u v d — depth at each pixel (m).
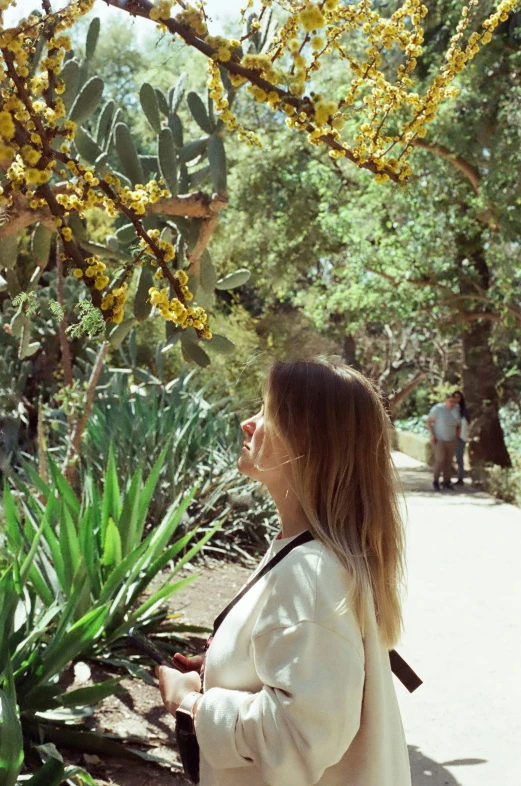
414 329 22.80
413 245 17.42
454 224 17.16
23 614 3.88
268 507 8.55
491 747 4.13
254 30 2.47
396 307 18.33
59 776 2.70
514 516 12.13
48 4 2.03
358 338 31.66
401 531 1.63
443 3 13.88
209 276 4.34
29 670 3.45
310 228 23.38
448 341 28.00
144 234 2.21
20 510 6.32
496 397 19.81
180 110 20.67
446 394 27.22
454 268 17.94
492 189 14.73
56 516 4.79
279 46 2.32
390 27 2.79
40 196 2.10
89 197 2.32
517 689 4.91
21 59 2.02
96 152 3.96
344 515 1.54
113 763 3.57
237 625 1.51
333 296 19.50
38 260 3.82
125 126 3.92
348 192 21.30
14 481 6.48
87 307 1.99
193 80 18.12
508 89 14.62
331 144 2.55
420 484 17.88
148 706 4.21
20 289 3.83
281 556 1.54
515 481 14.14
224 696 1.44
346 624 1.40
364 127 2.69
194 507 8.14
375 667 1.47
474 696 4.81
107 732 3.84
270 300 26.55
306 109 2.00
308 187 23.17
